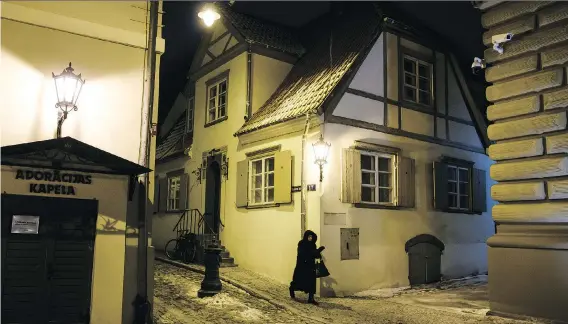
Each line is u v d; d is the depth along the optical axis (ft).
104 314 21.62
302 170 33.96
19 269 20.40
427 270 39.11
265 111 40.86
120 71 24.77
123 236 22.44
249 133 39.93
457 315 26.66
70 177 21.70
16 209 20.61
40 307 20.57
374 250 35.32
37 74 22.82
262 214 37.99
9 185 20.57
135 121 24.80
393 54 38.93
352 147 34.91
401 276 36.88
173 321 24.12
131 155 24.44
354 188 34.42
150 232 24.44
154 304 27.30
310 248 29.84
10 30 22.56
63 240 21.29
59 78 22.26
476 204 44.37
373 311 27.66
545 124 25.35
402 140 38.58
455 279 41.01
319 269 29.73
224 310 26.73
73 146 20.12
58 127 22.57
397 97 38.70
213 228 45.50
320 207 32.42
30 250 20.67
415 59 41.04
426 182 40.09
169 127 63.21
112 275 22.00
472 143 45.09
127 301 22.94
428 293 34.71
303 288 29.30
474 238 43.98
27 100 22.47
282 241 35.32
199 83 50.93
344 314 26.68
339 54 39.17
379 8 40.01
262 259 37.24
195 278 35.65
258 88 42.98
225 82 46.24
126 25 25.23
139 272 23.41
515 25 26.91
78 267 21.40
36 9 23.21
